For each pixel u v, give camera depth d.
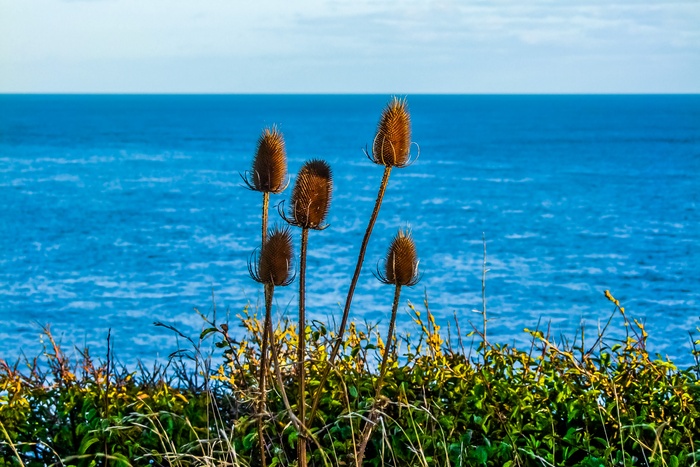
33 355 18.86
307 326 6.43
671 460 5.10
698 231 48.16
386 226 49.31
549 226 50.12
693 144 143.88
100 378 6.61
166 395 6.10
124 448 5.48
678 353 17.62
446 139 157.00
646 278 33.00
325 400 5.82
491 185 76.88
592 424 5.81
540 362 6.62
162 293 29.30
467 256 38.38
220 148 130.38
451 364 6.62
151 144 139.62
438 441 5.48
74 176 84.12
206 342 18.09
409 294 27.47
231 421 5.94
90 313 25.77
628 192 70.94
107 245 42.56
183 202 62.59
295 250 5.13
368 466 5.65
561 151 127.44
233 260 37.16
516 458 5.23
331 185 4.91
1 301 28.17
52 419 5.89
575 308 26.50
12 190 71.19
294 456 5.80
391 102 5.03
